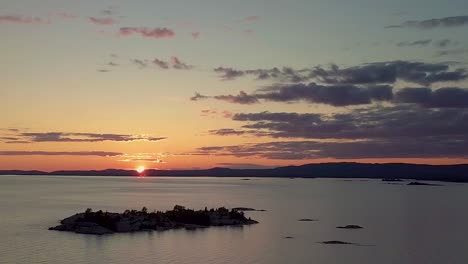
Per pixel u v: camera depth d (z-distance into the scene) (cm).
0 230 15325
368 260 11406
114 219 15950
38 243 13025
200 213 17612
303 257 11638
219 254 11869
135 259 11212
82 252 11931
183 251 12238
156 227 16175
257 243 13512
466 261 11450
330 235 15075
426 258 11694
